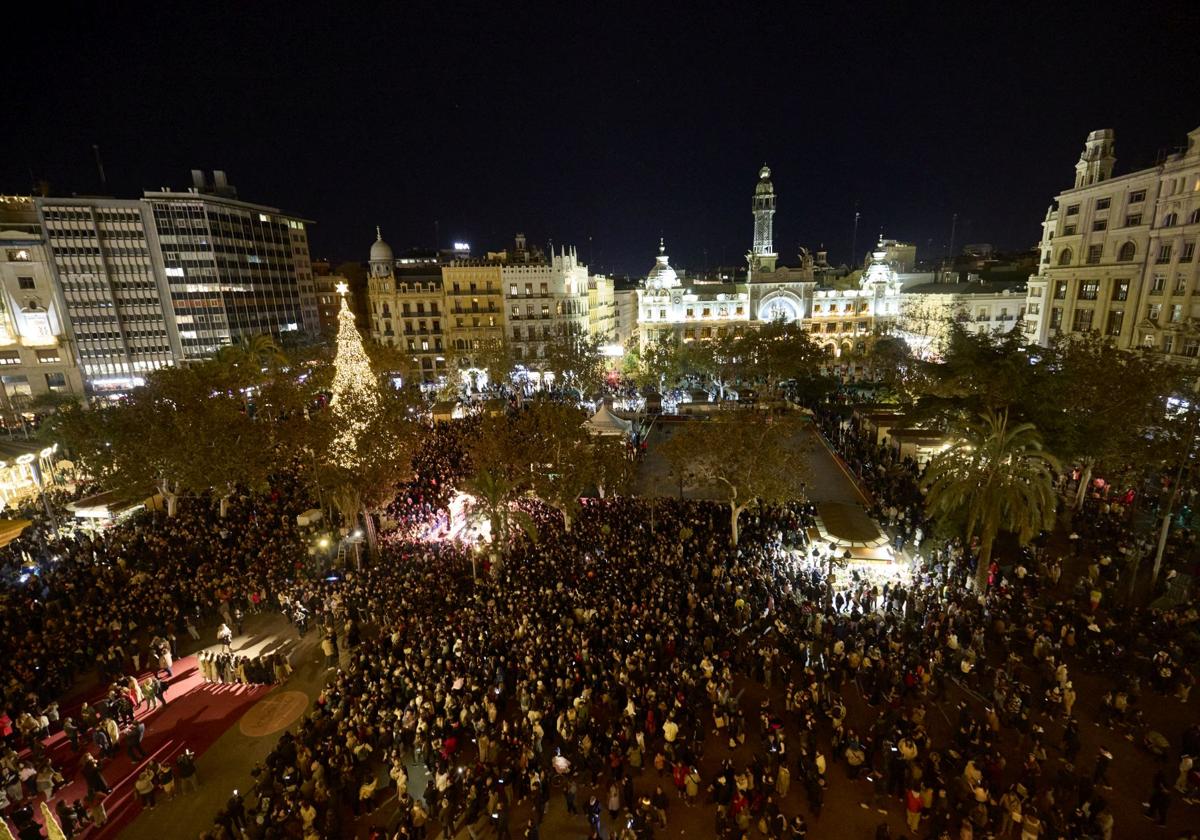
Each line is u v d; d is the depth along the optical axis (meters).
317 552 33.50
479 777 18.00
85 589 30.28
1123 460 33.12
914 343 93.00
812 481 47.94
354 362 41.28
